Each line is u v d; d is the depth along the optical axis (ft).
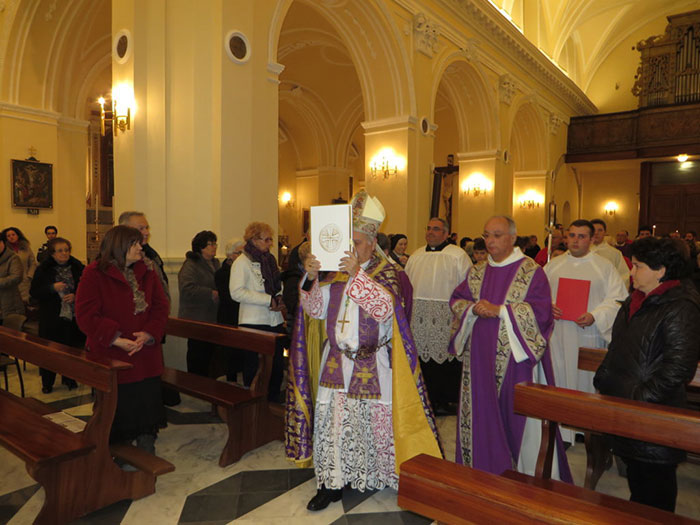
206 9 16.97
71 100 29.45
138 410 9.14
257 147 18.01
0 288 16.43
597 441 9.27
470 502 4.74
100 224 40.75
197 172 17.03
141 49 16.96
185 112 17.11
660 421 5.74
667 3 57.00
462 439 9.09
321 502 8.56
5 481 9.53
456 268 13.82
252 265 13.14
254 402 10.46
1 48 24.13
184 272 14.35
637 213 60.75
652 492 6.73
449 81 35.81
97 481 8.30
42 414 10.14
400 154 27.48
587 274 11.62
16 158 24.68
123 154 17.25
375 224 8.05
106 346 8.70
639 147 52.85
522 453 8.72
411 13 27.35
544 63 44.39
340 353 8.24
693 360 6.34
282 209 53.06
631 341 6.93
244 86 17.53
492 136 37.65
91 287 8.78
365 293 7.53
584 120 56.24
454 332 9.34
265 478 9.71
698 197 55.06
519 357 8.45
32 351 9.80
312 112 47.96
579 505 4.41
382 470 8.36
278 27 18.84
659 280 6.86
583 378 11.34
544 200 50.37
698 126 49.80
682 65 50.93
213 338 12.20
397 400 7.98
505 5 42.60
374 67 27.20
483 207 38.27
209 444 11.35
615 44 61.67
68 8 25.07
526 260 9.09
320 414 8.43
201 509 8.53
